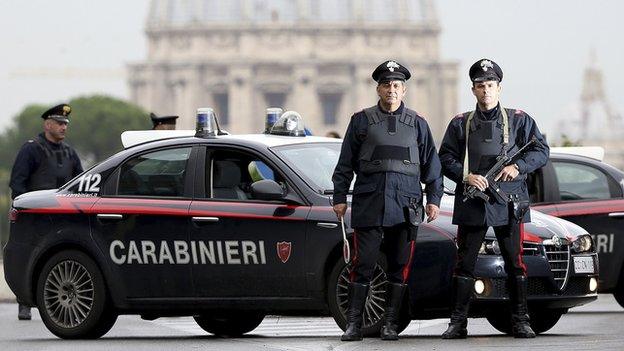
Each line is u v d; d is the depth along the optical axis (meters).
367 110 21.94
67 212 24.19
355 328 21.78
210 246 23.20
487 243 22.64
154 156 24.05
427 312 22.31
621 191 30.12
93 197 24.22
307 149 23.59
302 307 22.69
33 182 30.45
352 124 21.91
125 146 27.05
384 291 22.47
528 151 22.30
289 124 24.28
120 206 23.91
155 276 23.58
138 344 22.83
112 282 23.81
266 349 21.55
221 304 23.20
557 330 24.94
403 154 21.72
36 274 24.50
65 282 24.09
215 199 23.41
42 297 24.19
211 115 24.14
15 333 26.02
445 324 27.70
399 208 21.64
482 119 22.41
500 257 22.61
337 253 22.42
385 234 21.94
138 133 27.14
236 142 23.58
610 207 29.91
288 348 21.62
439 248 22.25
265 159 23.27
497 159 22.19
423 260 22.22
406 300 22.31
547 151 22.45
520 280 22.30
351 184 23.42
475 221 21.95
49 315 24.19
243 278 23.02
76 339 24.03
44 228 24.31
